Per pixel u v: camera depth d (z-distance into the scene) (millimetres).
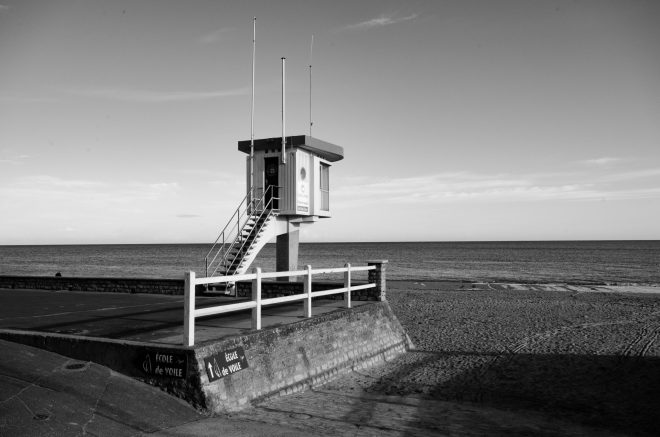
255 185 19734
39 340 8062
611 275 50094
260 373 8352
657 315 20969
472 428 7621
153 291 17500
